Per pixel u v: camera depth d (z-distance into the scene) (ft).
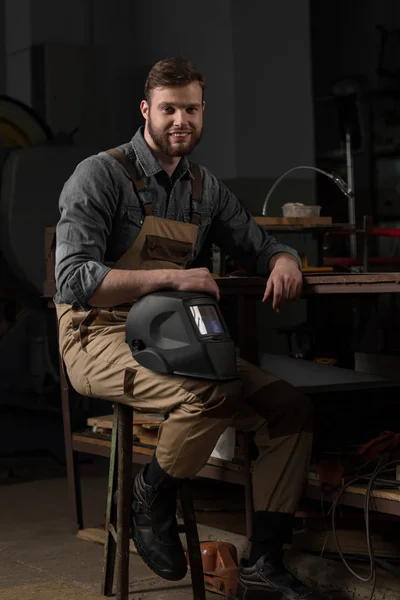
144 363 9.75
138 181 10.64
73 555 13.10
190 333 9.50
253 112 22.41
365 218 15.42
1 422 20.68
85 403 21.25
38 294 20.98
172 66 10.42
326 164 22.89
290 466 10.07
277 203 22.54
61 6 21.83
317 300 15.74
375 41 22.25
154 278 9.87
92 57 22.30
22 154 21.01
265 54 22.52
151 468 10.00
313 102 22.82
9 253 20.79
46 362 21.07
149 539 10.08
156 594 11.21
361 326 20.34
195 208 11.04
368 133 22.53
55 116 21.71
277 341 21.76
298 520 12.04
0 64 21.03
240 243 11.50
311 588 10.01
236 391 9.66
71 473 14.33
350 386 11.61
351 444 11.60
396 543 10.89
